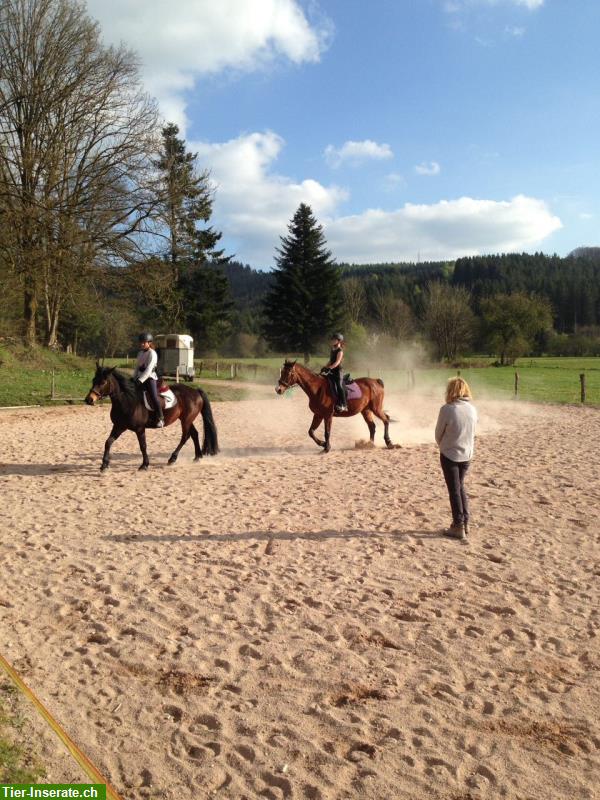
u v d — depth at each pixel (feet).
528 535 23.09
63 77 96.32
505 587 18.31
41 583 18.74
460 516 22.76
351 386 41.83
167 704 12.37
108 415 66.23
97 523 25.05
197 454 38.60
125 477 34.09
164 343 116.16
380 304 238.48
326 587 18.39
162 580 18.94
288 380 39.99
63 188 97.50
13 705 11.79
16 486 31.81
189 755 10.86
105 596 17.70
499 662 14.05
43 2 93.56
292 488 31.01
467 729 11.57
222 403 81.41
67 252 95.71
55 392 81.35
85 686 13.01
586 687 12.97
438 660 14.16
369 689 12.96
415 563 20.34
